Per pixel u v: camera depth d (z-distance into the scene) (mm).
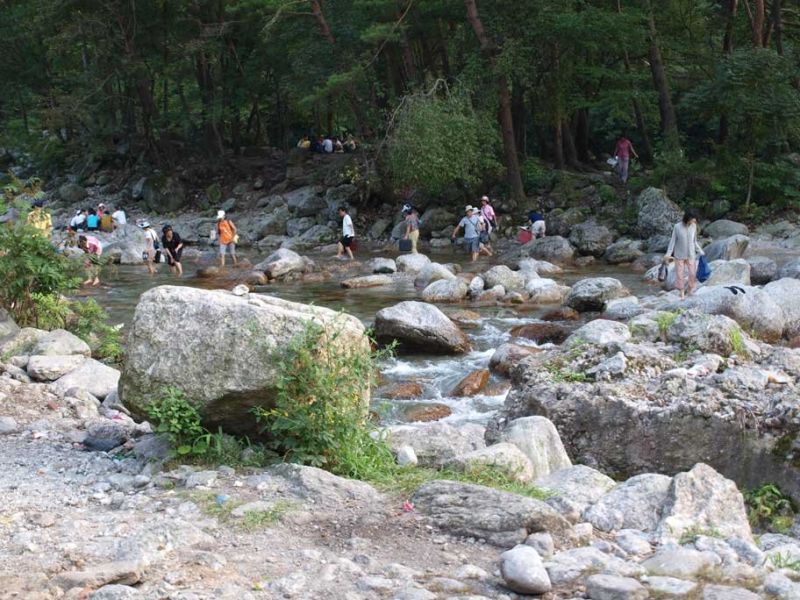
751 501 7340
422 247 30219
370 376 7039
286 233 34000
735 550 5238
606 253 26219
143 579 4707
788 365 8898
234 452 6703
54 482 6480
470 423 10500
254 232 33812
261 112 48500
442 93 32562
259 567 4930
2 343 11352
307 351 6531
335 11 32281
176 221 36000
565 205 31109
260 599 4523
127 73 39219
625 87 35219
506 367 12945
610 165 37344
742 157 29969
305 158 40688
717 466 7633
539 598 4562
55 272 12703
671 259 17547
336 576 4754
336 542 5301
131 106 44656
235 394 6527
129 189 41375
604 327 10859
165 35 39906
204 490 6105
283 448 6809
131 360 6754
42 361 10344
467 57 31094
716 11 35500
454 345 14164
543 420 7453
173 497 6004
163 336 6711
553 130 37031
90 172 44969
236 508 5715
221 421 6750
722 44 37438
